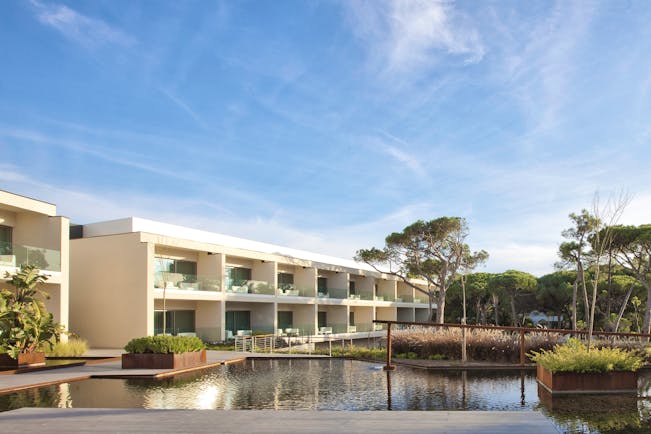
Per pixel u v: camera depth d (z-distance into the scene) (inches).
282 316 1531.7
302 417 292.2
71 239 1055.6
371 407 350.9
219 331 1170.0
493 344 647.1
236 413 303.4
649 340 674.8
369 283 1915.6
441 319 1487.5
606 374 395.9
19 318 621.9
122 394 413.4
